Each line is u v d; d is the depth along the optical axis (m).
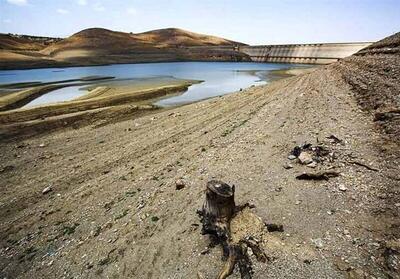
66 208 16.33
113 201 15.82
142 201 14.64
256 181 12.97
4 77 101.62
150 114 40.12
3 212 16.98
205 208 9.57
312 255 7.92
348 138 15.23
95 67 157.75
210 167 16.50
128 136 28.83
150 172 18.91
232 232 8.76
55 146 27.27
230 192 9.02
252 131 21.59
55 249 12.83
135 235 11.70
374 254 7.58
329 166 12.69
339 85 30.81
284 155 15.13
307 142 15.93
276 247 8.33
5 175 21.75
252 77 97.25
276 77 95.94
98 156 24.08
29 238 14.16
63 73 119.12
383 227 8.45
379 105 18.31
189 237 10.23
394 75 23.53
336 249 8.01
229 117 30.36
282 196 11.19
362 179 11.09
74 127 33.47
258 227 8.94
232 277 7.76
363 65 35.44
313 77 45.66
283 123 21.39
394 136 13.69
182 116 34.94
